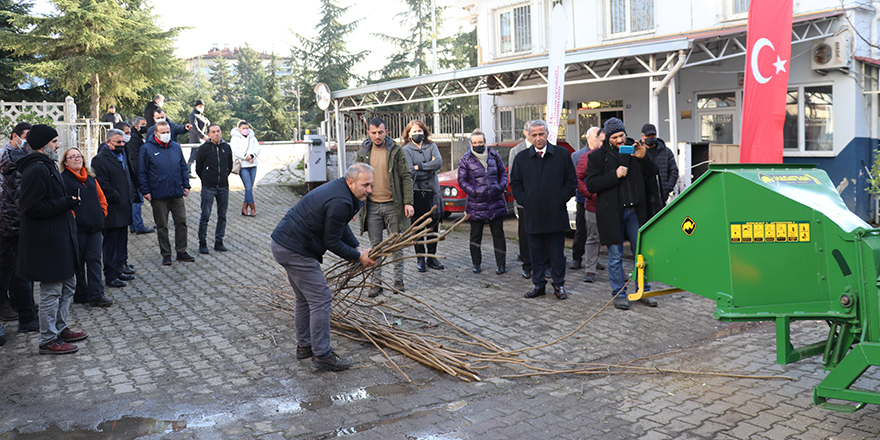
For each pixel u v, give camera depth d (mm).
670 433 3766
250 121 56406
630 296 4617
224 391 4539
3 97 25562
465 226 12211
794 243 3680
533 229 6859
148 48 25359
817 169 4094
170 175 8836
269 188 16391
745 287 3867
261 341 5676
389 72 40781
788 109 13062
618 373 4859
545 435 3781
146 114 14125
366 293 7297
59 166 6500
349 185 4883
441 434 3818
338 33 41812
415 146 8148
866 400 3383
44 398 4422
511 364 5066
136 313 6605
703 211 4074
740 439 3652
